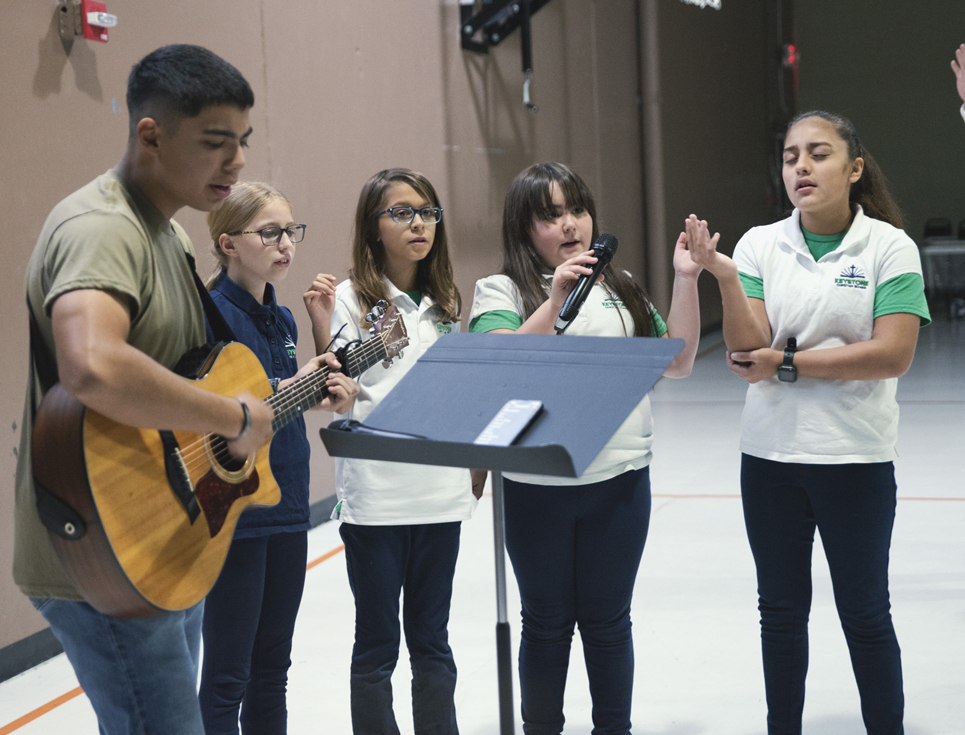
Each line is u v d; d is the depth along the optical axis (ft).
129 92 5.09
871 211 7.59
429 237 7.77
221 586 6.91
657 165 32.89
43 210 10.91
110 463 4.87
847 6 48.78
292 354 7.84
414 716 7.56
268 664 7.32
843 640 10.28
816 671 9.56
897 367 6.94
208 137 4.99
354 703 7.38
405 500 7.35
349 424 5.26
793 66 48.78
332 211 16.14
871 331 7.20
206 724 6.86
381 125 17.60
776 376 7.32
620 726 7.50
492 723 8.77
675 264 7.72
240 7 13.99
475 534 14.90
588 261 6.86
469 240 21.07
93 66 11.61
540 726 7.59
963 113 9.18
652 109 32.71
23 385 10.71
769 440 7.32
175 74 4.92
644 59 32.60
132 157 5.17
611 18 30.12
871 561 7.17
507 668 5.90
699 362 32.40
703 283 37.68
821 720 8.54
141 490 5.03
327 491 16.26
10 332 10.53
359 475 7.42
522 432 4.85
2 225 10.43
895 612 10.94
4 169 10.43
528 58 22.70
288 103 15.01
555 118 25.91
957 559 12.64
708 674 9.65
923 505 15.19
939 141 48.01
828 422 7.10
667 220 33.68
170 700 5.16
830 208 7.25
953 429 20.51
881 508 7.15
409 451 4.96
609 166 29.96
